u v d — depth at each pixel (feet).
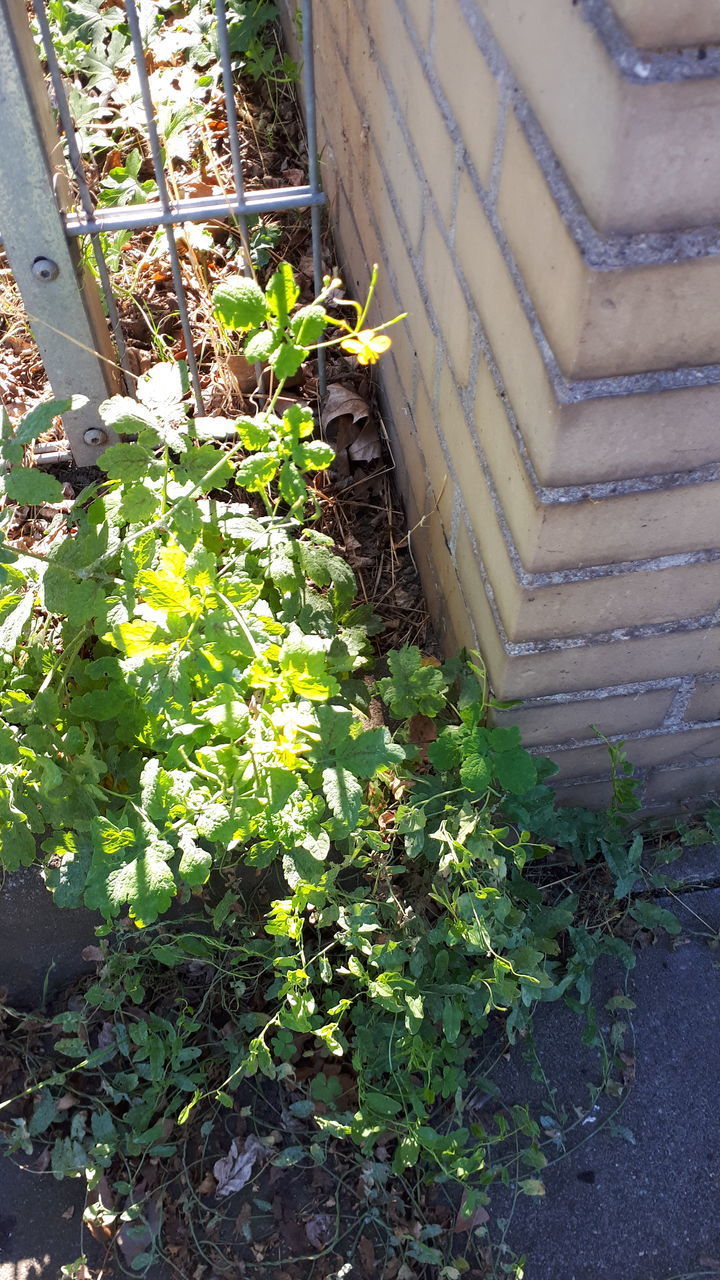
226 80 6.38
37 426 5.05
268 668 5.08
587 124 3.30
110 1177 5.85
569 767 6.37
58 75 6.06
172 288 8.78
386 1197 5.66
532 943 5.94
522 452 4.56
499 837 5.71
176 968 6.47
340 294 8.86
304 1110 5.74
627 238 3.43
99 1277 5.57
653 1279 5.47
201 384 8.23
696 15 2.90
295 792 5.15
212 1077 6.16
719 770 6.69
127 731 5.82
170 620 5.11
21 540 7.38
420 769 6.44
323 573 6.29
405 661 5.90
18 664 6.24
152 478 5.35
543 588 4.93
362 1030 5.81
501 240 4.34
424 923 5.94
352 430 8.11
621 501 4.50
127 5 5.91
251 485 5.56
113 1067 6.23
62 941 6.42
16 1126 5.98
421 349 6.28
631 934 6.59
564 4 3.28
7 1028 6.41
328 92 8.42
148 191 8.68
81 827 5.66
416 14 5.10
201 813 5.11
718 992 6.40
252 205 6.89
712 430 4.24
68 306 6.82
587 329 3.70
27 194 6.22
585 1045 6.21
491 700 5.82
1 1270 5.62
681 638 5.45
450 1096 5.97
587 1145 5.88
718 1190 5.74
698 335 3.82
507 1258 5.54
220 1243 5.64
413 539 7.51
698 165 3.24
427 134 5.26
